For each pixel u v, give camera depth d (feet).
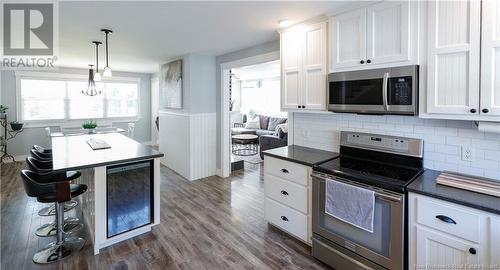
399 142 7.75
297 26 9.55
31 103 21.79
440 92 6.19
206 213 11.46
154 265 7.90
